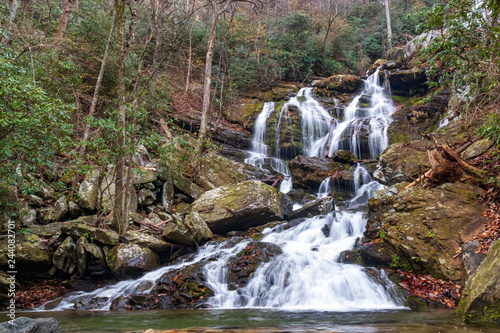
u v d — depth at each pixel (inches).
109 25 524.7
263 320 179.5
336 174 511.8
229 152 615.8
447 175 300.5
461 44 309.1
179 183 417.4
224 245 327.9
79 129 392.2
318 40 961.5
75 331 161.9
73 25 527.5
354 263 278.5
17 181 231.0
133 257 281.9
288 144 665.6
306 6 1213.1
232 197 377.4
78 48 482.9
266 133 693.9
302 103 767.7
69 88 397.4
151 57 758.5
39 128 205.3
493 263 175.3
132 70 530.6
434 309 200.8
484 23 281.0
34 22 539.8
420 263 241.1
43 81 342.3
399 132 603.8
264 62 865.5
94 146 303.3
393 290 228.2
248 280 262.7
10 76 199.0
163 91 594.2
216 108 746.8
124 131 294.0
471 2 284.7
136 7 327.6
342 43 1005.8
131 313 216.7
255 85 859.4
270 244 311.0
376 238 284.4
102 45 509.0
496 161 294.5
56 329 134.3
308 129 695.1
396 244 253.6
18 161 221.0
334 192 504.4
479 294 167.2
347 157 557.3
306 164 538.3
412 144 415.8
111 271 282.4
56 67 398.3
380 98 770.2
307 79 934.4
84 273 283.0
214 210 367.9
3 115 187.5
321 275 255.4
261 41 904.9
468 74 353.1
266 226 379.2
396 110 700.0
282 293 246.1
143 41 743.7
